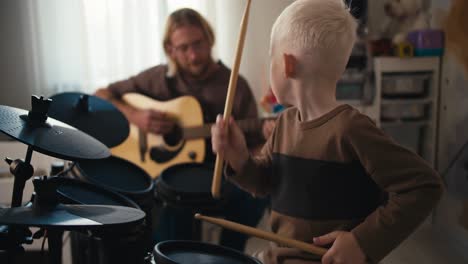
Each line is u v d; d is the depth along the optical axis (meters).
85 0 2.81
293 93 1.19
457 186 2.35
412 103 2.67
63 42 2.86
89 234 1.27
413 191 1.05
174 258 1.11
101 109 1.79
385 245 1.07
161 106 2.58
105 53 2.88
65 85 2.90
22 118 1.21
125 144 2.58
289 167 1.19
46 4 2.82
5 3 2.80
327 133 1.12
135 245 1.29
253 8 2.74
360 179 1.13
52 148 1.14
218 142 1.21
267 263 1.25
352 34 1.17
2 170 2.11
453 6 2.46
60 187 1.37
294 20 1.14
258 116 2.59
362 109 2.65
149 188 1.63
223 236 2.27
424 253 2.16
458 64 2.44
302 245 1.13
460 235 2.24
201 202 1.75
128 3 2.81
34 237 1.35
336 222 1.15
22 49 2.85
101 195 1.43
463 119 2.39
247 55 2.79
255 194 1.33
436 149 2.64
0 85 2.87
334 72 1.15
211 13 2.81
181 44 2.50
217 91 2.57
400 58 2.60
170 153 2.54
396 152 1.07
